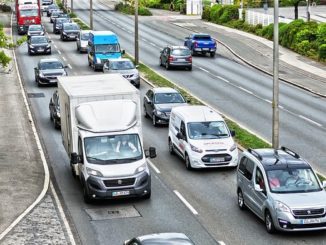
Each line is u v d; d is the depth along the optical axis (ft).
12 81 221.66
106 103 109.19
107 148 105.29
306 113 175.73
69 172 122.31
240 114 171.32
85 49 288.30
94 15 460.55
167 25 397.60
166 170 123.44
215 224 94.48
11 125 158.71
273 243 86.79
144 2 517.55
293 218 86.99
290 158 96.78
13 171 120.67
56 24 363.76
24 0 352.69
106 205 103.76
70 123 111.34
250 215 98.37
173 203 104.32
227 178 118.21
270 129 155.22
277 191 90.68
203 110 132.87
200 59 276.00
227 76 234.17
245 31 359.66
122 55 268.41
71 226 94.02
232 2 453.17
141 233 91.25
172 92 167.43
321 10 425.28
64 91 116.06
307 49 280.72
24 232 90.74
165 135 152.46
